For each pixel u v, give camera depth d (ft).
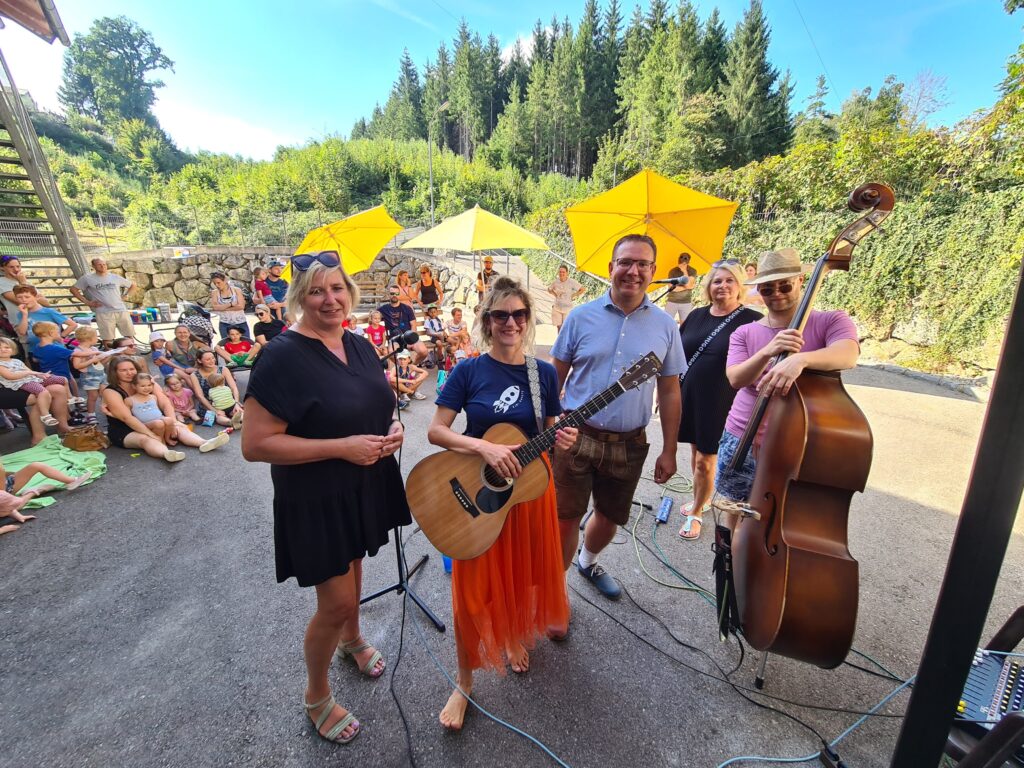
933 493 11.01
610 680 6.01
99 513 10.01
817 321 6.16
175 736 5.22
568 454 6.59
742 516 5.86
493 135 146.30
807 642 4.79
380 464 5.23
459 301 39.37
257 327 19.66
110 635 6.67
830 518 4.91
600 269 15.76
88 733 5.24
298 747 5.13
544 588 5.59
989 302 19.21
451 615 7.18
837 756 4.99
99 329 21.63
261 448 4.12
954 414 16.11
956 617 3.09
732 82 105.50
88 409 15.24
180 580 7.88
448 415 5.36
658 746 5.18
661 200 13.28
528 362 5.46
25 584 7.73
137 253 43.70
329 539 4.61
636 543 9.08
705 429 8.70
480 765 4.97
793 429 5.07
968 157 21.79
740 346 7.01
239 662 6.23
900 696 5.82
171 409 13.91
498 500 5.08
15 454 12.14
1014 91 20.13
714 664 6.29
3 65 20.75
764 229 29.96
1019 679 4.48
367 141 108.17
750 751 5.14
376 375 4.93
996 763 3.43
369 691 5.84
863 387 19.15
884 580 8.03
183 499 10.66
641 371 5.36
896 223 22.74
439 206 94.02
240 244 56.34
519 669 6.05
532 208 101.76
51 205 22.39
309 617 7.07
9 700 5.63
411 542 9.07
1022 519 9.77
